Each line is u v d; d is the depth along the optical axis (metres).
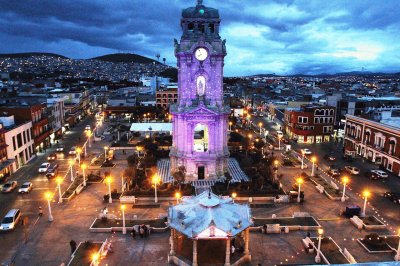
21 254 50.38
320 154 110.62
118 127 153.88
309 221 59.94
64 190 76.94
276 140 130.75
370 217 61.50
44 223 60.34
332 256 48.69
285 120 143.25
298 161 100.81
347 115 118.12
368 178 86.19
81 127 164.50
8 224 57.28
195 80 80.62
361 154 108.25
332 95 144.00
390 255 49.66
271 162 88.06
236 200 70.44
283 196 69.94
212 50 78.44
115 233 56.47
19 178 86.19
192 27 79.62
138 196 71.31
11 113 104.31
